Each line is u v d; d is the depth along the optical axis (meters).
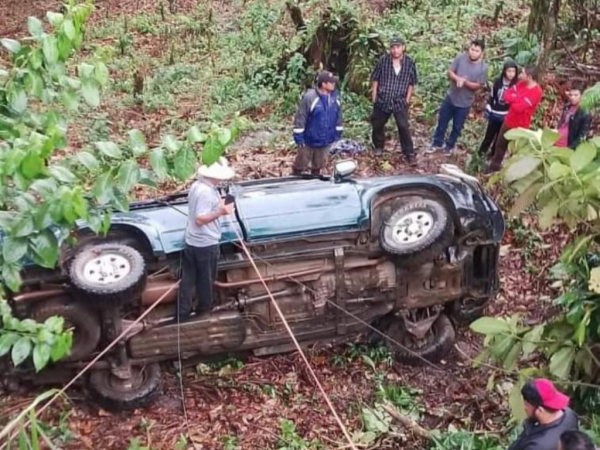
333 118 9.33
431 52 12.88
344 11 12.39
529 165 5.10
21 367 6.36
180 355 6.63
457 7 14.52
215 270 6.42
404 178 7.37
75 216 3.38
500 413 6.62
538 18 11.89
